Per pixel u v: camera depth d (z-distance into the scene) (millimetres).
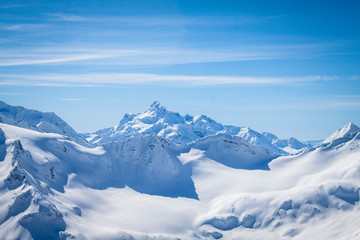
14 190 194375
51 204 188000
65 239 176375
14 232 176375
